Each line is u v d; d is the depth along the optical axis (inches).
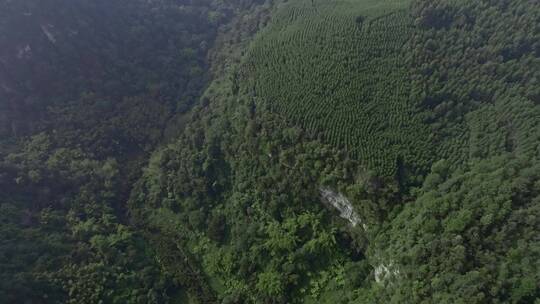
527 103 2691.9
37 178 3467.0
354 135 2923.2
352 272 2800.2
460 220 2303.2
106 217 3496.6
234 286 3174.2
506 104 2753.4
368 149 2847.0
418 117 2888.8
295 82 3351.4
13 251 2925.7
